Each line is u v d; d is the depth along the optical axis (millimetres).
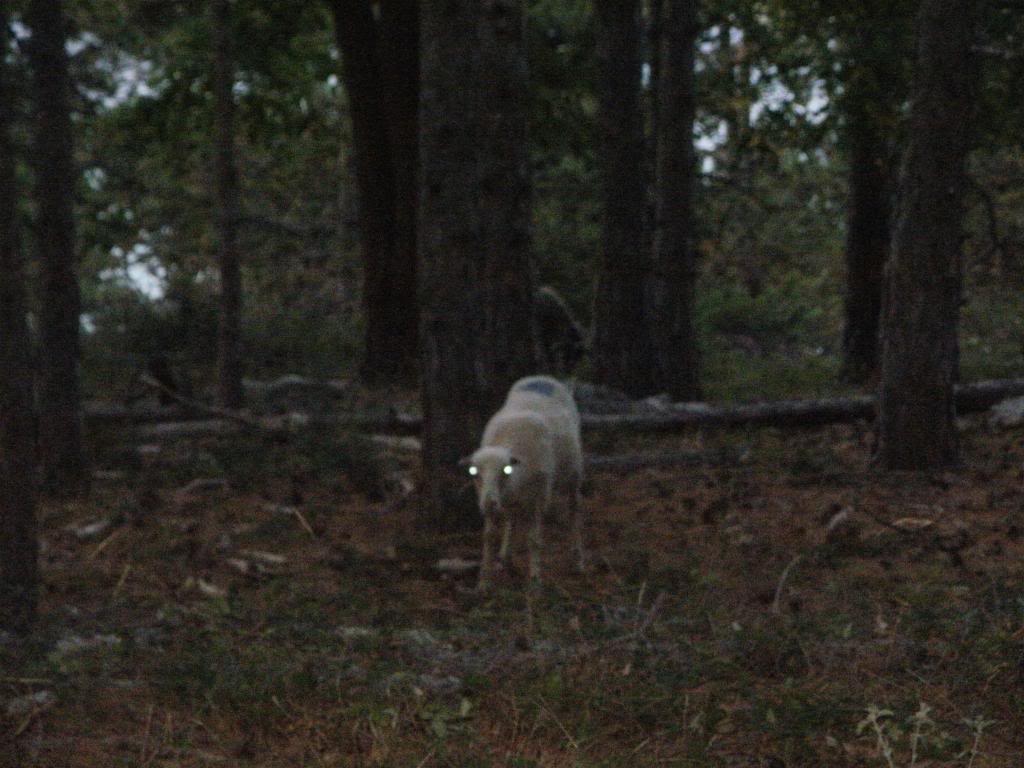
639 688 6773
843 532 10586
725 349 32625
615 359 19516
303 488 13805
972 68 12688
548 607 8539
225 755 6125
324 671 7102
